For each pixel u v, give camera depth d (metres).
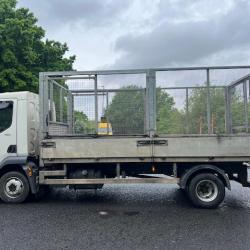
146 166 8.34
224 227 6.20
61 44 23.77
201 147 7.79
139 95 8.10
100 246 5.18
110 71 8.16
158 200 8.67
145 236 5.68
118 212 7.39
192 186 7.82
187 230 6.02
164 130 8.05
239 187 10.63
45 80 8.18
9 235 5.74
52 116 8.36
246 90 8.30
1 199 8.52
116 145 7.93
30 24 20.91
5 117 8.35
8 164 8.21
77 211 7.49
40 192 8.75
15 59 19.23
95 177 8.28
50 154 8.00
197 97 8.18
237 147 7.76
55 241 5.42
